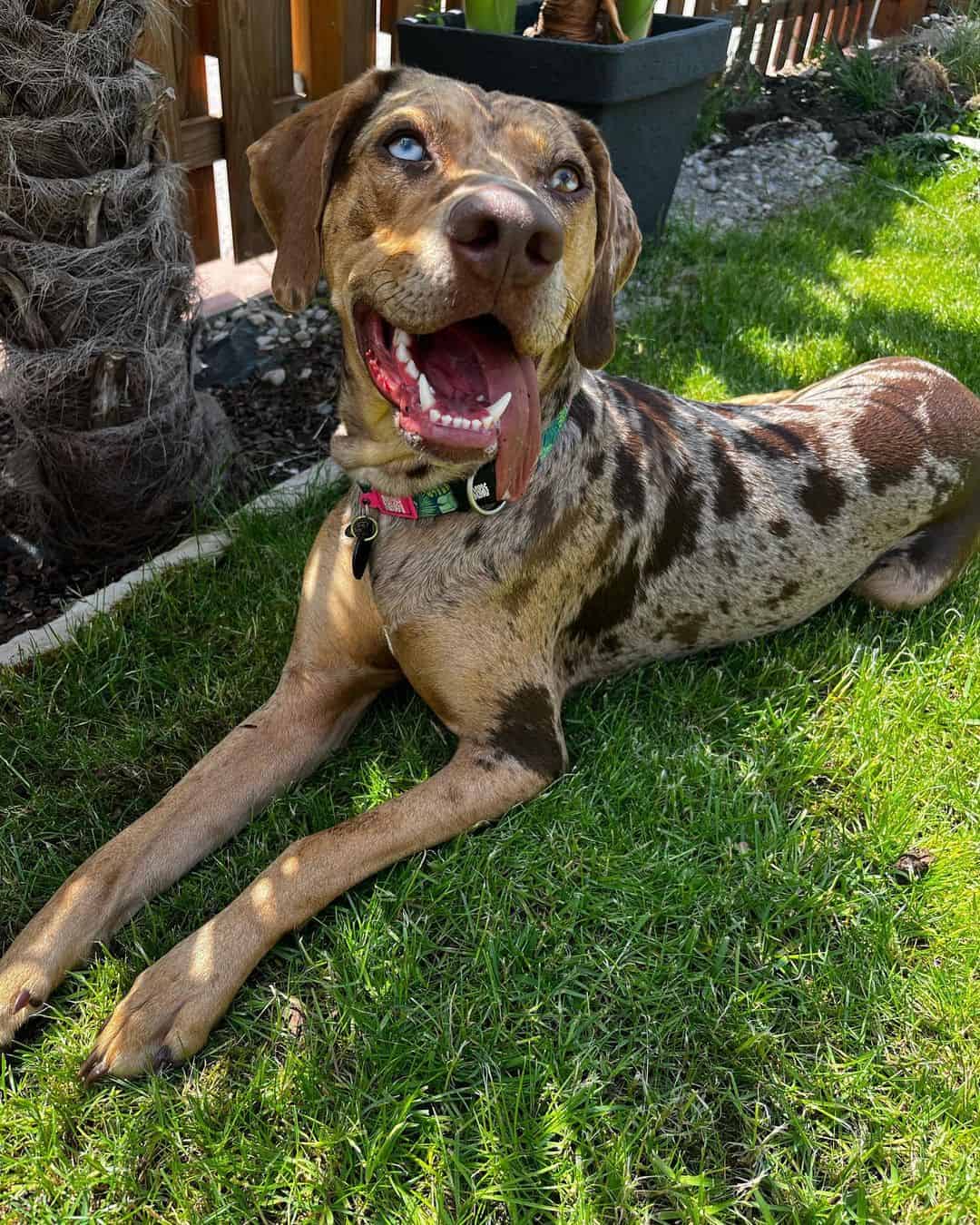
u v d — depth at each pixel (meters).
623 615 0.62
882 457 0.69
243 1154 0.41
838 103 1.72
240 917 0.47
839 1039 0.47
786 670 0.67
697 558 0.63
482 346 0.46
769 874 0.53
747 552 0.65
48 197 0.58
